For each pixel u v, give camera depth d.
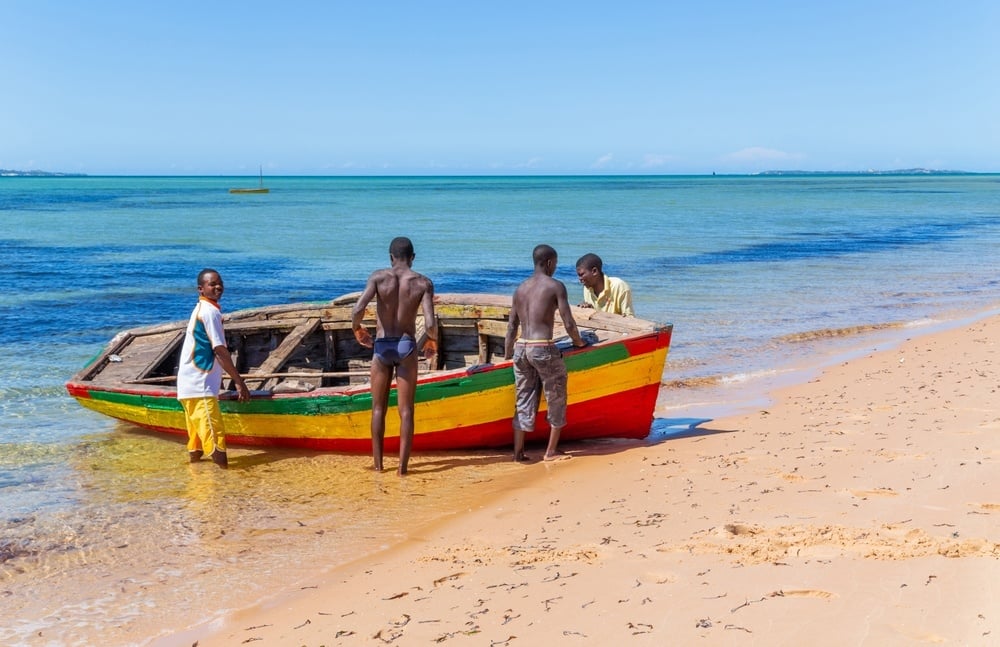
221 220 59.31
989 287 23.36
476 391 8.45
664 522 5.83
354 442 8.77
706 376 12.30
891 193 123.19
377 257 33.69
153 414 9.28
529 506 6.68
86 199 100.56
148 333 11.22
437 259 32.28
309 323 10.84
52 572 5.75
